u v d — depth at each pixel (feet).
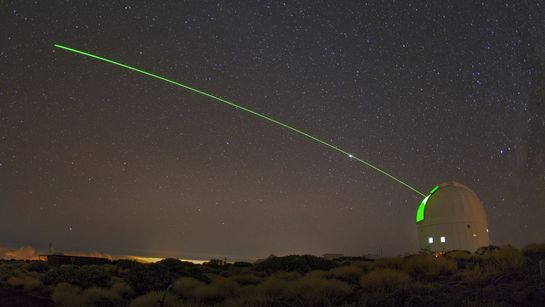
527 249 62.39
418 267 56.70
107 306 57.47
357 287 52.95
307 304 46.80
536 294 37.35
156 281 68.74
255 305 47.44
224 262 108.06
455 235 149.69
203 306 50.44
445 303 39.65
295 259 84.69
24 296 59.98
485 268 53.93
